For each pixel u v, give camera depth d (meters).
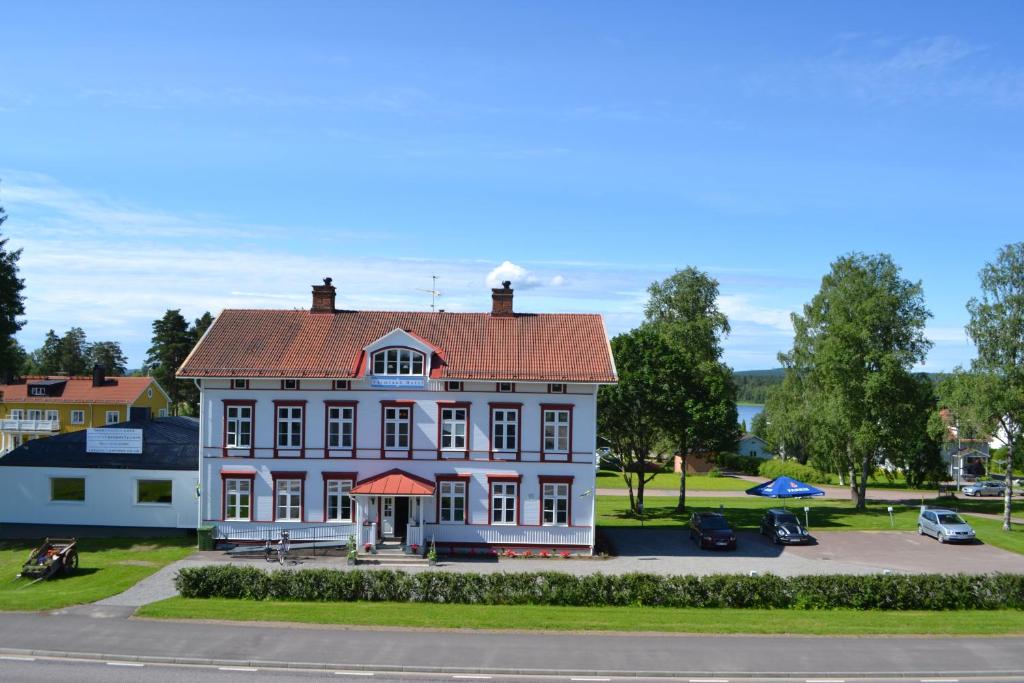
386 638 25.34
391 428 43.06
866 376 60.75
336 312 48.38
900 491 82.38
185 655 23.66
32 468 45.56
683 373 58.03
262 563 39.31
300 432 43.12
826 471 68.69
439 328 46.69
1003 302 52.56
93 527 45.41
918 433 61.81
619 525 54.66
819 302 70.19
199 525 42.72
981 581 30.73
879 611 29.84
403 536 43.44
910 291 62.72
